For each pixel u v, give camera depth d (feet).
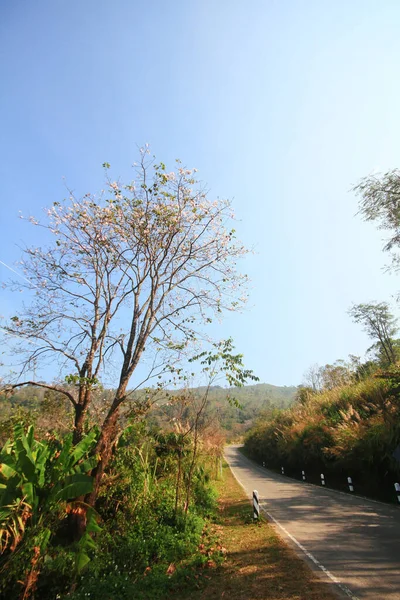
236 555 25.34
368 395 64.64
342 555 23.21
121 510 32.48
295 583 18.67
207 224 38.52
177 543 28.27
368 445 50.19
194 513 37.91
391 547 24.20
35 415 40.93
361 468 54.24
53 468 23.39
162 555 26.37
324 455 69.92
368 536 27.84
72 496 21.67
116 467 34.12
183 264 38.14
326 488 66.54
